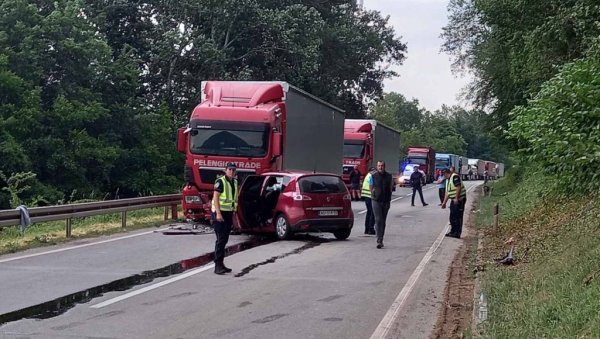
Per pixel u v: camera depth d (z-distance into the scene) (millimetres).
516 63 19859
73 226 19359
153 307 9297
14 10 34406
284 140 21484
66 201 33188
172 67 42344
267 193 17781
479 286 10617
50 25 35281
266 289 10695
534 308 7602
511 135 12297
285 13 42562
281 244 16672
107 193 35844
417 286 11219
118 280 11305
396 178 48688
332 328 8312
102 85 37969
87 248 15281
